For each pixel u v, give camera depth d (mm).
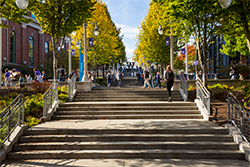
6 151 6086
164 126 7594
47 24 11289
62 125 7957
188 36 12305
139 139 6703
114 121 8773
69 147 6395
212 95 11914
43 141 6789
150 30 23453
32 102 10367
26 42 38062
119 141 6664
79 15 11367
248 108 9094
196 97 11648
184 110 9945
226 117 8711
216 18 9492
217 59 28922
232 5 8039
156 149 6238
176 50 24500
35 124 8273
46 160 5902
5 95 11742
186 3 8188
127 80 35375
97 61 27094
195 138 6703
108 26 27203
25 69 33938
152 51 25109
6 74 17219
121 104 10750
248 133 6668
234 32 10977
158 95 12945
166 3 9641
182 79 13086
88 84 14727
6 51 32469
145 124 8008
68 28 11516
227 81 14539
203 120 8820
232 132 6781
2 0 8578
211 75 24469
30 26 39062
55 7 10930
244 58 22109
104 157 6004
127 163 5527
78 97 12906
